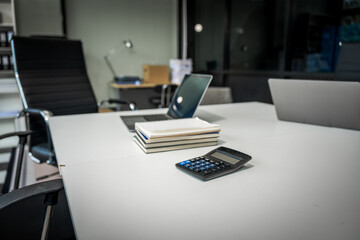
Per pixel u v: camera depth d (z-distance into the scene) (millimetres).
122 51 4699
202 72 4918
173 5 4965
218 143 1154
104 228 562
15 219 995
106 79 4652
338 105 1344
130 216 605
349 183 766
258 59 4750
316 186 747
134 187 746
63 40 2404
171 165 905
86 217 601
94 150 1068
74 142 1176
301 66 3605
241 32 4816
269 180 784
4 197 707
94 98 2477
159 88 3855
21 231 938
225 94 2520
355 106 1286
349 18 3307
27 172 2715
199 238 527
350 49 1804
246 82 4070
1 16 3711
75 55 2461
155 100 4148
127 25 4664
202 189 730
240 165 850
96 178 806
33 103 2084
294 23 3461
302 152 1034
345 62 1827
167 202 664
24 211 1040
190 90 1597
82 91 2416
